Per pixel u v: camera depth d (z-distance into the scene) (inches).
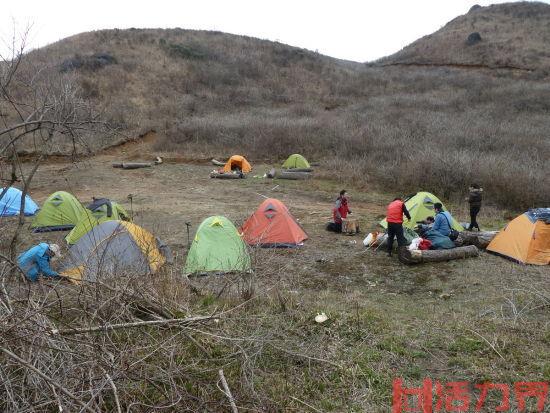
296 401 163.0
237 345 172.1
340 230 460.1
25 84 193.2
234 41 1996.8
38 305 147.4
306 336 208.7
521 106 1091.3
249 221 427.2
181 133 988.6
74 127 191.2
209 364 173.8
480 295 290.5
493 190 559.8
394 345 202.4
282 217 418.0
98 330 147.6
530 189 537.0
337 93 1541.6
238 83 1533.0
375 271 350.3
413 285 322.7
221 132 983.6
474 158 618.8
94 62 1397.6
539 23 2278.5
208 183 721.0
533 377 177.8
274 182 715.4
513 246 365.1
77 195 634.8
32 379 126.9
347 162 760.3
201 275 302.5
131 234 295.4
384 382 175.8
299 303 248.1
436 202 441.1
